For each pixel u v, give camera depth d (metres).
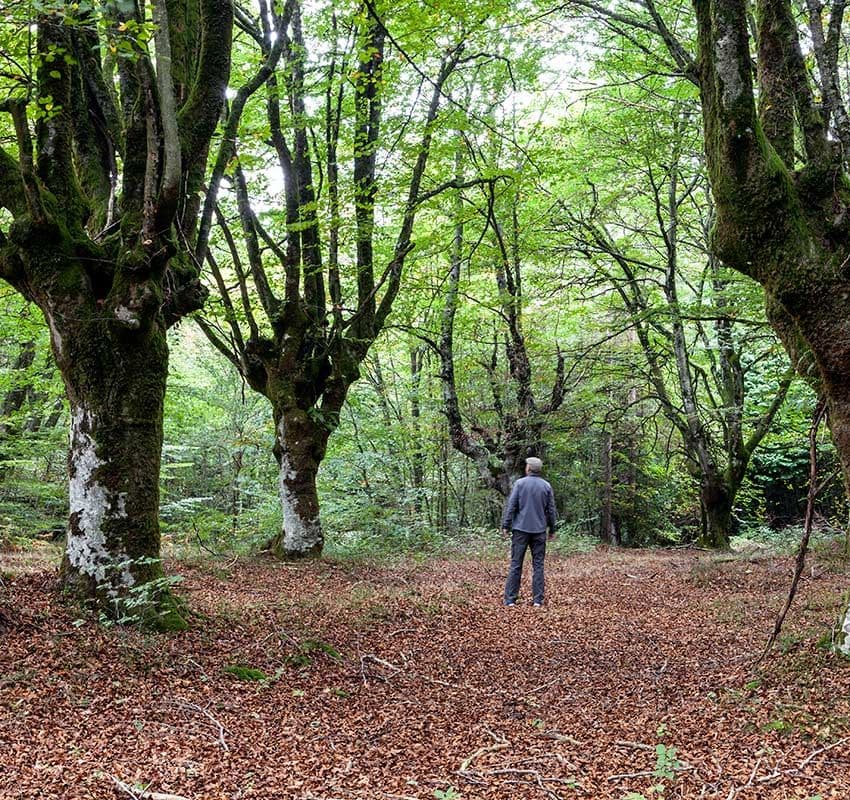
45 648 5.69
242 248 15.78
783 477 23.20
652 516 25.66
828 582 10.12
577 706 5.75
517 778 4.26
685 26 14.00
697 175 16.97
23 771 3.89
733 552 16.52
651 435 25.98
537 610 9.65
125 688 5.33
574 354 21.50
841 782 3.90
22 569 8.83
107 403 6.94
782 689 5.52
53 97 7.08
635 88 16.67
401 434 21.45
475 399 22.73
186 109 7.92
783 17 6.27
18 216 6.91
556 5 12.99
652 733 4.97
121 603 6.73
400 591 10.23
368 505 18.44
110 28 6.36
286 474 13.12
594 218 19.08
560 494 25.52
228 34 8.03
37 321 14.36
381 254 16.36
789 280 5.79
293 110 12.28
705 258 20.06
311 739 4.86
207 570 10.71
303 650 6.77
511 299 19.08
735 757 4.39
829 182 5.78
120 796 3.73
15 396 18.39
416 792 4.04
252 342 13.16
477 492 26.91
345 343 13.38
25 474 17.84
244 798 3.85
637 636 8.06
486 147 16.05
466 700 5.95
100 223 7.66
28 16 6.05
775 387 18.44
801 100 6.01
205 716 5.09
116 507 6.89
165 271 7.42
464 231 18.39
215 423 21.69
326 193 13.16
